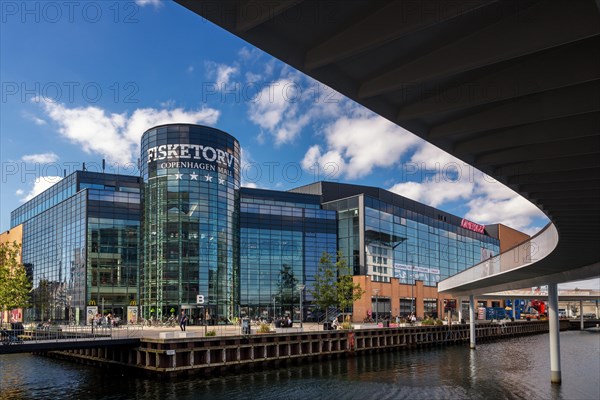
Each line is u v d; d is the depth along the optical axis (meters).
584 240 23.75
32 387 35.47
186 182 73.50
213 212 74.75
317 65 9.09
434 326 67.12
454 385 34.56
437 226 107.69
